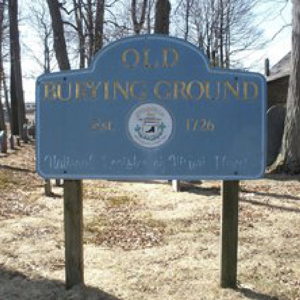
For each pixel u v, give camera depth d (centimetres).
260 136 413
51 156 415
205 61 407
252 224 664
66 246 433
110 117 412
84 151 414
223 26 3459
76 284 438
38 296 425
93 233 631
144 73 409
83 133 414
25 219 703
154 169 413
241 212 744
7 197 888
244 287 440
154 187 1002
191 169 413
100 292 430
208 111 410
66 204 427
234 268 436
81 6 1853
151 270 486
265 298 417
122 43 408
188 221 689
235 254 433
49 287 444
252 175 415
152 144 412
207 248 559
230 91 410
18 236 607
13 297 425
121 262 512
